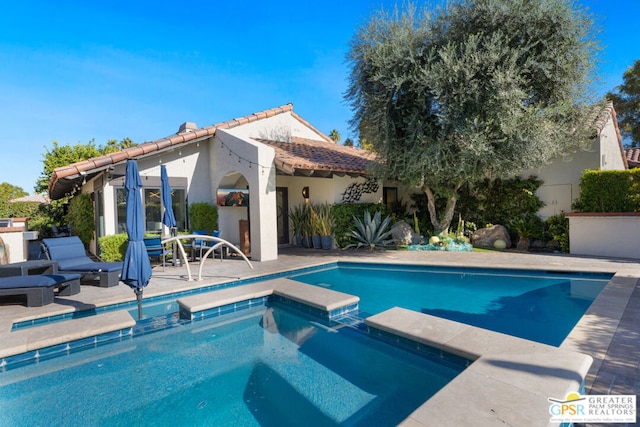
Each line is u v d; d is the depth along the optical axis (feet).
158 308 22.35
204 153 43.55
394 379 13.79
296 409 11.88
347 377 14.01
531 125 32.14
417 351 14.65
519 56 31.91
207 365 15.24
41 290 20.47
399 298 24.20
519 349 12.63
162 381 13.93
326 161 42.96
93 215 46.01
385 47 35.17
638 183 33.04
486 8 31.42
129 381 13.96
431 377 13.83
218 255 39.93
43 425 11.30
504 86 30.66
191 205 41.55
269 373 14.47
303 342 17.48
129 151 35.17
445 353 13.69
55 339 15.39
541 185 43.45
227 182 43.78
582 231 35.40
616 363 11.94
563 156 39.37
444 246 41.50
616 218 33.35
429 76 32.07
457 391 9.70
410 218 55.67
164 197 33.32
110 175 36.22
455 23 33.47
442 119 33.19
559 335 16.89
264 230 35.53
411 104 37.35
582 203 36.63
